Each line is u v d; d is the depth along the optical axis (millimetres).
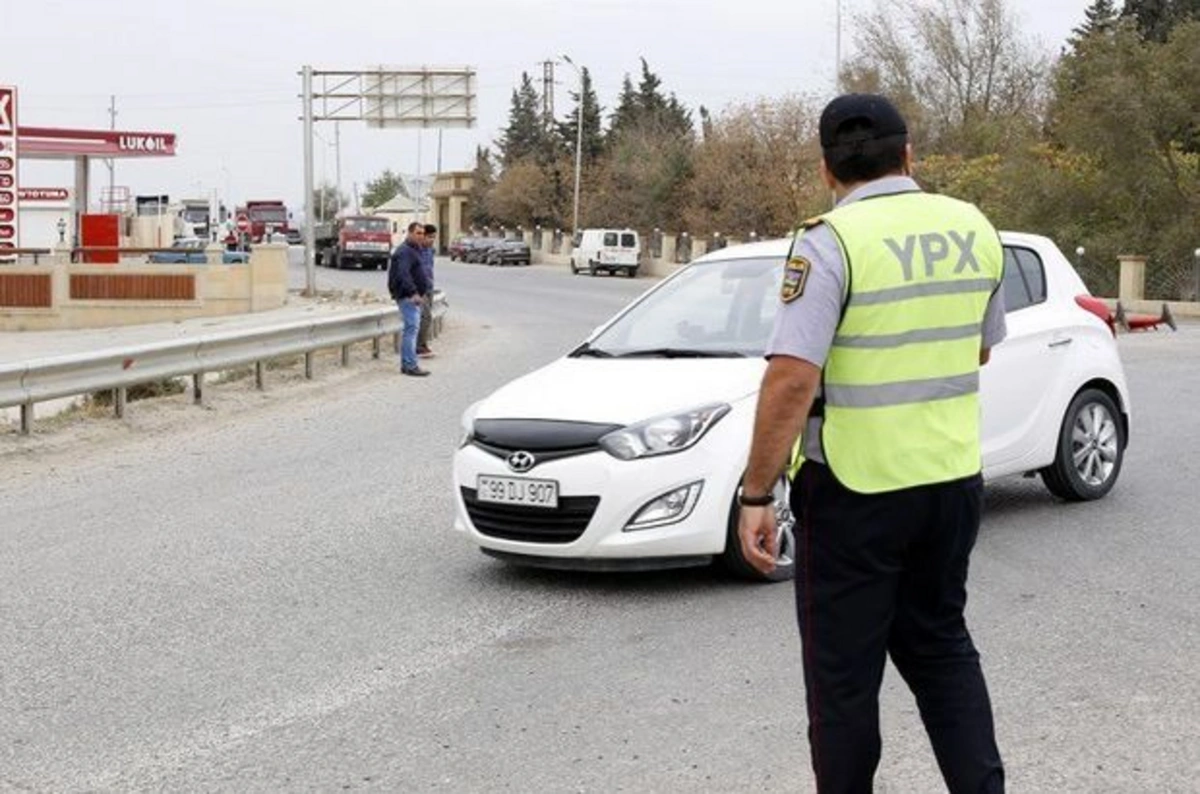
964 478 3605
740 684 5562
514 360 20578
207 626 6539
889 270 3506
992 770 3682
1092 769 4660
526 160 94250
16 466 11273
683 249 58438
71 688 5676
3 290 34875
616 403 6926
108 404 15352
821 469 3580
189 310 35281
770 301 7672
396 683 5680
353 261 63625
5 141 37938
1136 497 9086
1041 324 8453
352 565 7699
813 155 57906
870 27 56812
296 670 5867
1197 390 14953
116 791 4629
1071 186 36406
